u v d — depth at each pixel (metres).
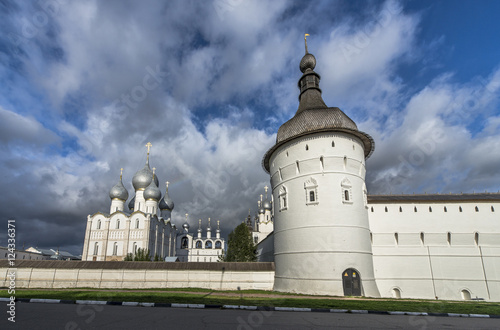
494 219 29.36
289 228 25.84
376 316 12.71
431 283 28.44
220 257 57.06
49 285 27.55
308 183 25.27
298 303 15.76
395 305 15.94
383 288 28.62
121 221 56.59
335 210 23.94
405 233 29.80
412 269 28.92
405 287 28.56
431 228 29.75
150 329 9.01
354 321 11.30
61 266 28.38
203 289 26.70
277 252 27.45
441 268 28.70
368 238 24.98
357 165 25.81
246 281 27.94
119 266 28.62
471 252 28.86
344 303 16.25
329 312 13.59
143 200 66.75
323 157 25.16
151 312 12.30
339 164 25.00
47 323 9.67
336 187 24.48
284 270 25.72
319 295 21.86
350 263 22.86
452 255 28.95
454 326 10.86
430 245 29.39
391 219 30.20
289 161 27.25
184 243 98.00
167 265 28.97
